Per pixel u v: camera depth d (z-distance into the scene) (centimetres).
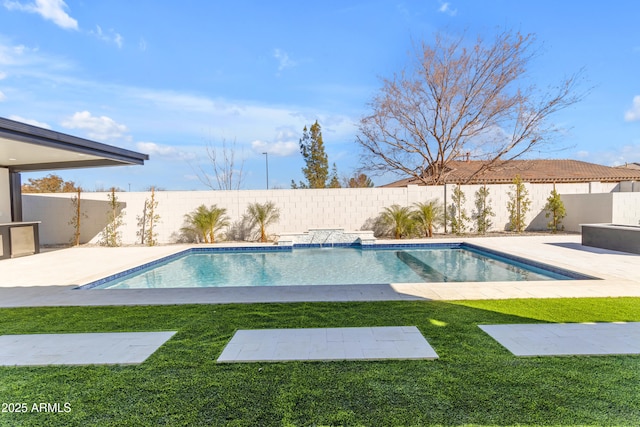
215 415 231
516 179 1361
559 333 358
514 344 333
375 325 393
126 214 1284
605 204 1220
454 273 829
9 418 232
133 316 439
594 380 267
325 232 1249
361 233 1236
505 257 914
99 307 483
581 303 463
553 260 799
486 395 250
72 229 1291
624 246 902
